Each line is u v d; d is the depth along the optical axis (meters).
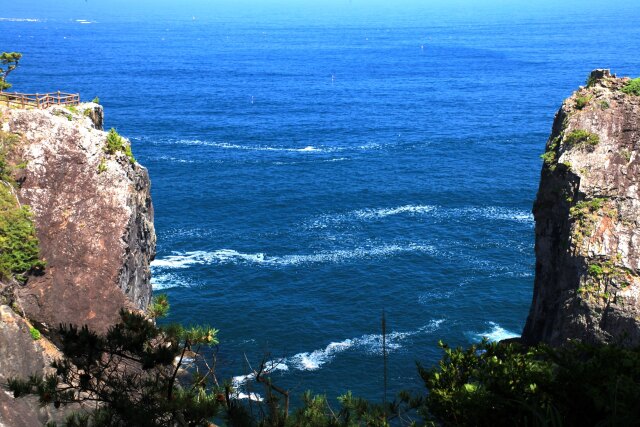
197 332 15.82
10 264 48.94
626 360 14.04
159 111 182.75
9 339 41.31
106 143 57.53
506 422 14.36
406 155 135.12
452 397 15.05
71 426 14.75
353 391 54.81
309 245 85.44
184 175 118.75
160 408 14.68
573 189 48.25
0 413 34.38
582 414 13.55
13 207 51.28
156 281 74.44
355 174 119.94
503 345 15.99
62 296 49.69
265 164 127.50
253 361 58.03
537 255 52.44
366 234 89.38
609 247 44.69
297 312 67.75
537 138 149.88
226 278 75.56
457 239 87.56
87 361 15.12
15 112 56.75
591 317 42.88
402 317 67.25
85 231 52.34
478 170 122.38
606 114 51.22
